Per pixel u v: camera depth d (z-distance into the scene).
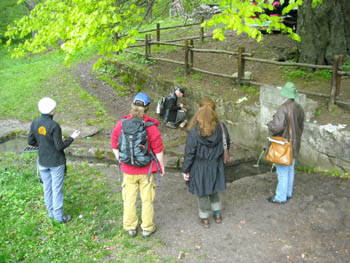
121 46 5.07
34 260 3.72
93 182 5.61
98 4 5.02
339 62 5.82
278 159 4.44
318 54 8.12
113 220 4.50
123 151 3.72
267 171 6.36
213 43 11.88
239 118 7.27
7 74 13.27
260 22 4.61
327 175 5.55
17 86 11.28
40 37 5.63
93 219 4.52
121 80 11.27
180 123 8.44
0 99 10.18
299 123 4.46
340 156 5.48
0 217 4.52
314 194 4.99
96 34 5.08
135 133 3.65
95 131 8.03
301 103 5.84
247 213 4.61
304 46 8.30
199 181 3.96
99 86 11.03
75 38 4.89
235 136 7.50
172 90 9.00
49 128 3.97
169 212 4.73
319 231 4.12
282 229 4.20
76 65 13.28
